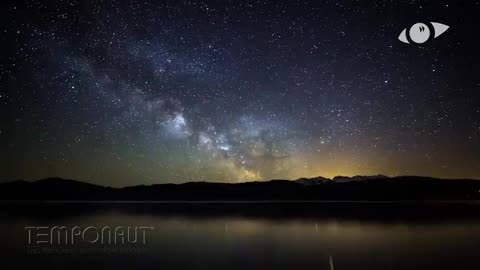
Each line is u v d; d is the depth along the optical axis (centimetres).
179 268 1396
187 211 4041
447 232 2250
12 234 2164
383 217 3219
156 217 3234
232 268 1395
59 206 4819
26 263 1474
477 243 1881
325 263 1472
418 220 2931
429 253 1642
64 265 1443
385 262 1483
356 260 1517
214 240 2008
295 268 1401
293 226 2602
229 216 3400
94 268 1393
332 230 2391
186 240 2002
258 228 2486
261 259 1542
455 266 1410
